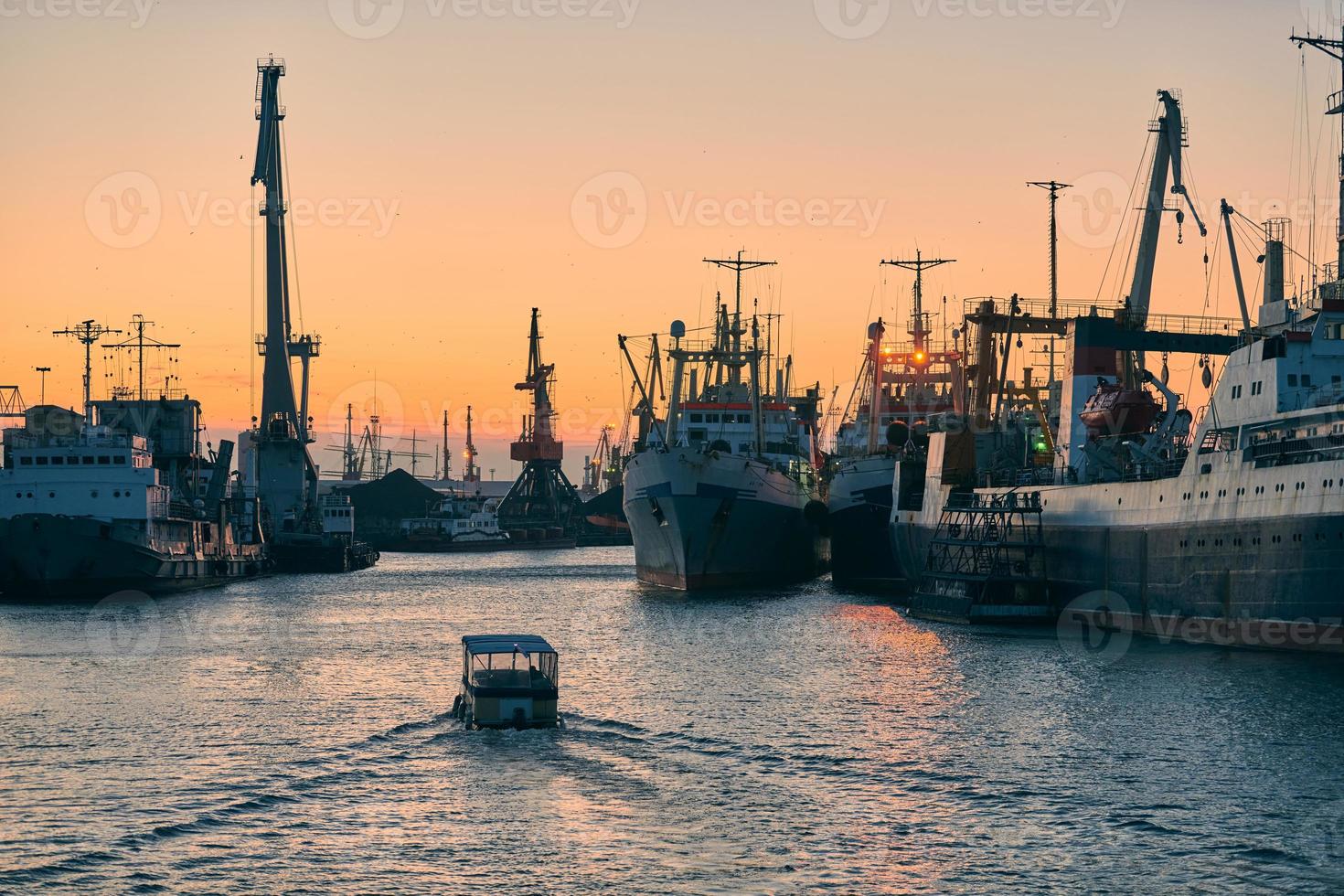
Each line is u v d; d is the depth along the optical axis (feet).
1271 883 164.25
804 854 174.19
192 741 230.27
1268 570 285.43
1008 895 161.68
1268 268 381.60
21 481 501.97
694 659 318.24
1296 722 231.91
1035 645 330.54
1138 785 200.03
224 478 638.53
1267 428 299.17
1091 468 380.99
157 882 165.07
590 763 214.07
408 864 170.71
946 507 416.05
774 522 504.84
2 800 195.62
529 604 482.69
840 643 342.64
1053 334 471.21
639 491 502.79
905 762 214.48
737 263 536.83
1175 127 419.95
